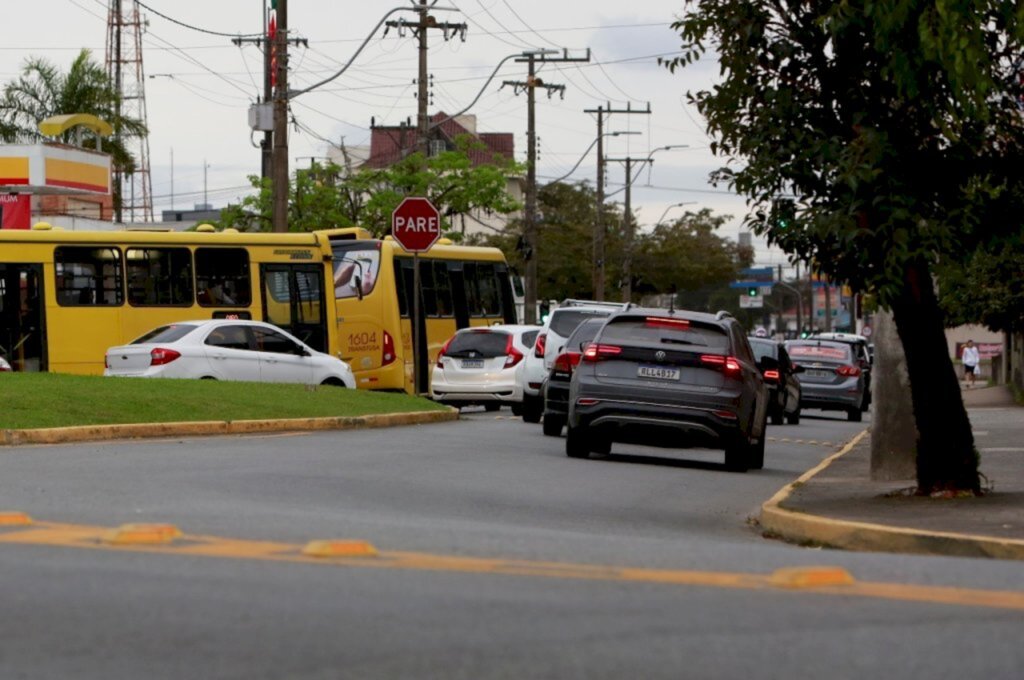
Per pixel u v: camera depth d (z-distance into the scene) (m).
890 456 25.20
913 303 20.48
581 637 9.81
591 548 14.34
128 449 26.44
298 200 84.69
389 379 50.34
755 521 20.34
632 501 21.55
